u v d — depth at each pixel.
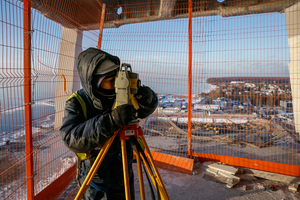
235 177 3.15
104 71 1.18
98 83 1.21
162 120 6.01
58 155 3.28
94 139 1.08
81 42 3.77
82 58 1.25
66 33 3.40
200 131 5.79
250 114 6.24
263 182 3.21
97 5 4.20
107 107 1.37
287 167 3.28
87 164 1.38
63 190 2.89
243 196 2.79
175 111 6.15
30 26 1.95
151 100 1.40
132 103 1.19
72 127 1.16
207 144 4.86
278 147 4.62
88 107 1.36
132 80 1.17
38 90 2.17
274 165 3.35
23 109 2.02
